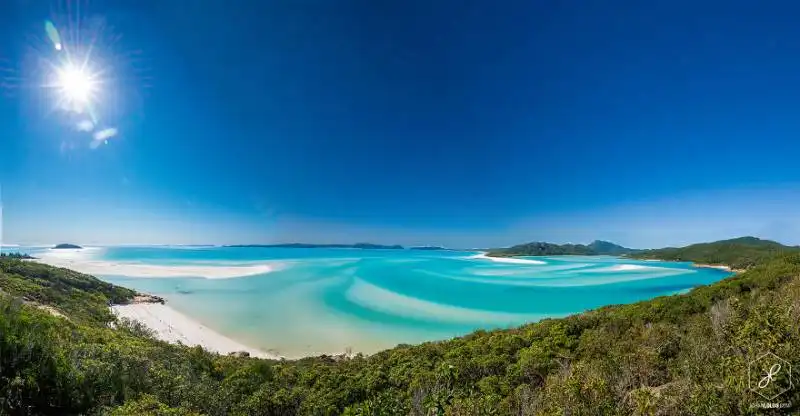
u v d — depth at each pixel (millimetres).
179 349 30328
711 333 12477
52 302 45781
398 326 53188
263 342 44969
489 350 23219
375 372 21250
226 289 90625
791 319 6652
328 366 26219
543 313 63156
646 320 24406
